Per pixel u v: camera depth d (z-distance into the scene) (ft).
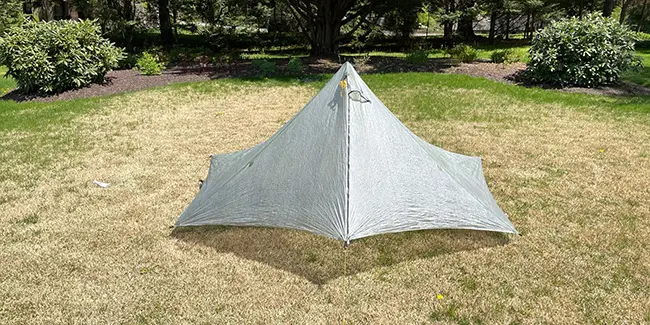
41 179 20.76
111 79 43.55
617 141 25.39
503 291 12.73
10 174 21.34
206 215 15.02
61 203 18.34
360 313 11.92
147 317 11.86
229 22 76.54
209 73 47.57
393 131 15.49
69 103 35.24
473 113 31.48
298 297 12.56
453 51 56.80
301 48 79.10
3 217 17.19
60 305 12.30
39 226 16.48
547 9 73.97
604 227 16.16
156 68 46.52
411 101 34.91
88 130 28.35
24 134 27.55
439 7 77.77
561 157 23.02
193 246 15.12
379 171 14.33
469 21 80.33
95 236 15.80
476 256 14.42
